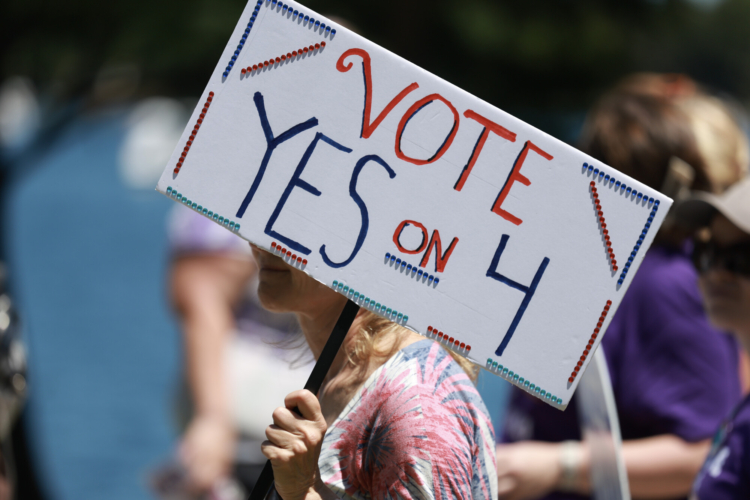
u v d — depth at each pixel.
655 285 8.62
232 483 12.79
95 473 19.70
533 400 9.50
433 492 5.07
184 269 13.20
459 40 67.75
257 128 5.71
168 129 85.50
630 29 74.12
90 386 27.20
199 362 12.87
